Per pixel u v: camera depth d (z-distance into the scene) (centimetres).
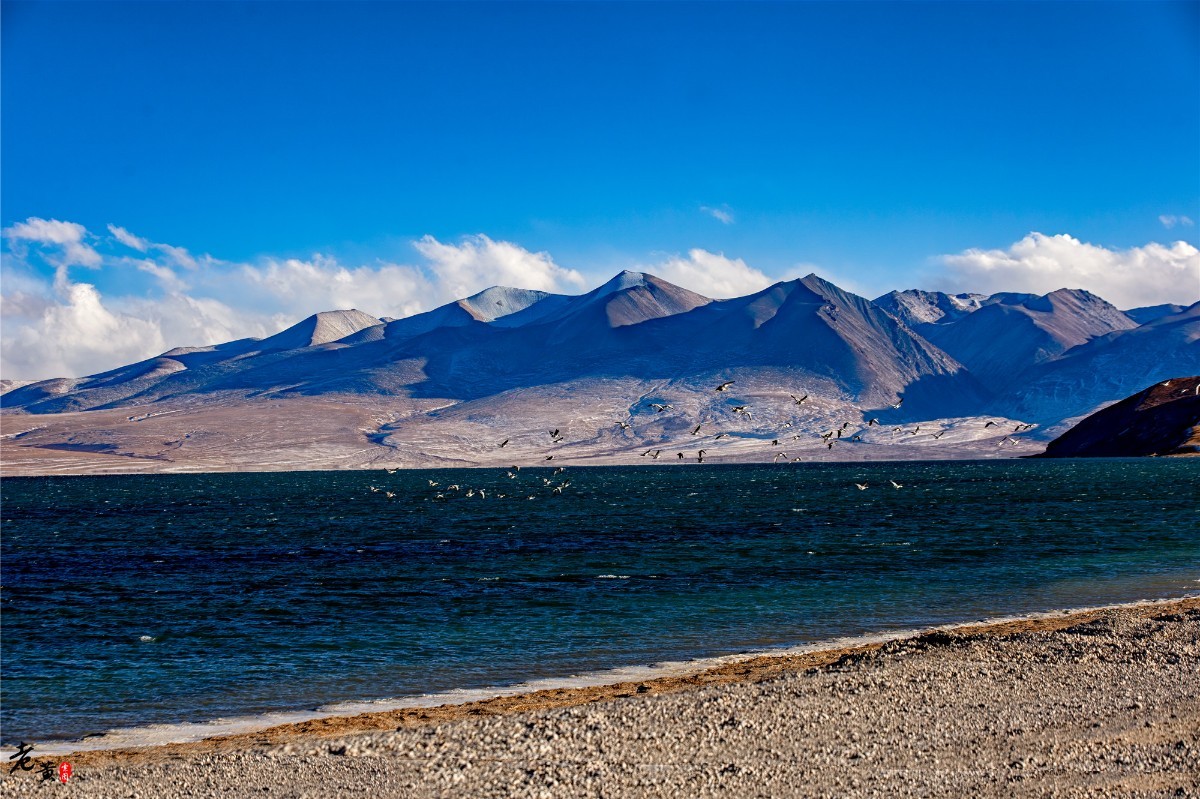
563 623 4631
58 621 5078
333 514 13638
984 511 11344
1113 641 3400
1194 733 2370
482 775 2272
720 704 2750
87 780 2378
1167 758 2191
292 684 3612
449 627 4628
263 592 5984
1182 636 3459
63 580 6775
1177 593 5044
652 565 6781
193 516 13988
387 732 2659
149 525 12262
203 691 3550
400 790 2209
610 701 2903
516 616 4862
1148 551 6925
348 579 6475
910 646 3491
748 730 2511
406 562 7431
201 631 4716
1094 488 15538
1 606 5578
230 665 3956
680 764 2275
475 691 3397
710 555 7325
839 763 2239
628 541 8619
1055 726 2466
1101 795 1980
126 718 3219
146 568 7438
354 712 3164
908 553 7162
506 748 2447
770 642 4059
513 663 3825
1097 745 2305
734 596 5284
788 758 2288
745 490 18825
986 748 2311
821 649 3875
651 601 5200
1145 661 3119
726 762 2277
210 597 5822
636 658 3838
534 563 7081
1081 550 7081
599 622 4628
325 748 2527
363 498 18762
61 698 3484
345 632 4591
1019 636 3541
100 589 6266
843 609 4812
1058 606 4750
